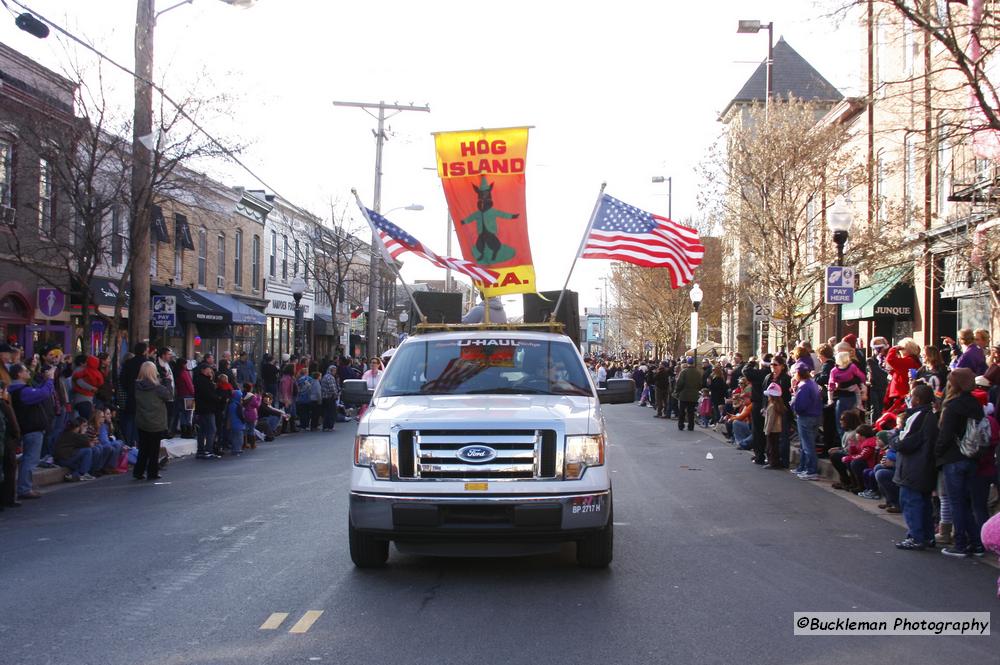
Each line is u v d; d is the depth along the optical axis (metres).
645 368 37.34
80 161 16.64
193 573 7.39
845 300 14.33
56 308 21.19
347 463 15.46
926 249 15.80
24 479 11.60
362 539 7.34
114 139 16.44
